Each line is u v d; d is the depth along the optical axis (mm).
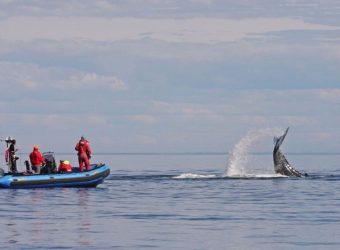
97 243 41938
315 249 40281
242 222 51188
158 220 52375
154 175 111500
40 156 81688
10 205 63250
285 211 58531
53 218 53562
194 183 91188
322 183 90812
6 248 40125
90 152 83438
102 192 77000
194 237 44188
